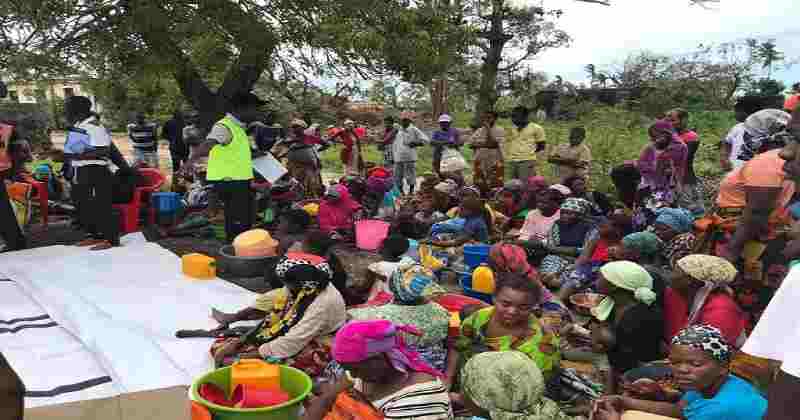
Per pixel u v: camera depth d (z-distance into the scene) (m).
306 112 12.42
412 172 14.00
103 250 7.77
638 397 3.55
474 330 3.98
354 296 5.46
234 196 7.93
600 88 27.00
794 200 4.25
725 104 24.38
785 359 1.47
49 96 22.78
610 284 4.22
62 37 8.95
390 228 8.03
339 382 3.21
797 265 1.67
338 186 8.66
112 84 10.96
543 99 23.36
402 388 2.81
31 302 5.91
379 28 9.67
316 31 9.42
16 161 8.11
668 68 26.75
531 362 3.12
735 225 4.82
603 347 4.28
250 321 5.22
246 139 7.81
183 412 3.85
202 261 6.66
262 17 9.83
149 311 5.59
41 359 4.53
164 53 9.71
